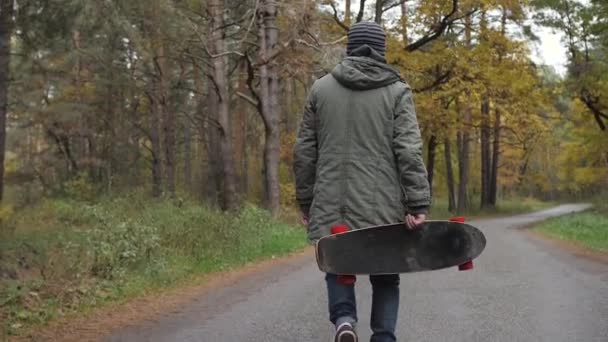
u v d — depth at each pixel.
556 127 46.34
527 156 61.09
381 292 3.61
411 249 3.27
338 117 3.39
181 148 48.19
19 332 5.73
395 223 3.29
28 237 10.49
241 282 8.76
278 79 20.55
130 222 10.23
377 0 22.20
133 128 33.44
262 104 18.50
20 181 23.48
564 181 72.00
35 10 10.31
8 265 8.14
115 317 6.46
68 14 10.34
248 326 5.62
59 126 27.62
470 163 54.00
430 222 3.29
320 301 6.79
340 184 3.37
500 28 24.83
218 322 5.88
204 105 32.25
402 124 3.34
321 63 17.31
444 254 3.29
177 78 28.84
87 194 21.81
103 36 13.47
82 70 26.03
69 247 9.00
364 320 5.73
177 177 45.12
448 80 25.16
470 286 7.66
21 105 19.89
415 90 25.30
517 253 12.37
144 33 15.19
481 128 34.81
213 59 21.03
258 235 13.87
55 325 6.07
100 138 31.77
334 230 3.24
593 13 22.91
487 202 43.72
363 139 3.36
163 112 31.39
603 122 28.77
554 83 26.27
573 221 22.14
